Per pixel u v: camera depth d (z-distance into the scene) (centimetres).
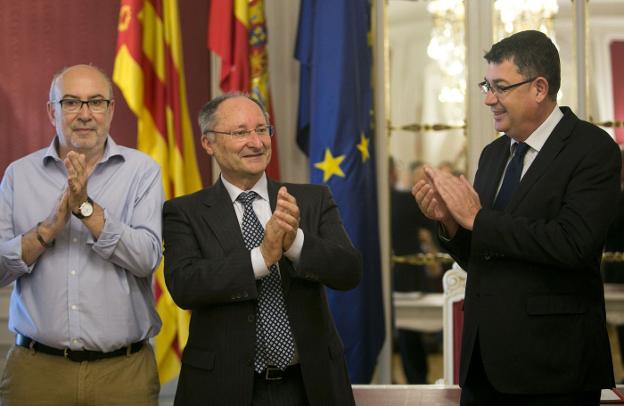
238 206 245
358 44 429
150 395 258
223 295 226
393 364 470
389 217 466
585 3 456
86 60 444
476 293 233
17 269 244
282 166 459
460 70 464
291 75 458
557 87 229
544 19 459
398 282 471
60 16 443
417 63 466
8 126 442
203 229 241
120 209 258
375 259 437
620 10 455
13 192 262
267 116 251
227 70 415
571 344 221
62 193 252
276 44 456
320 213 250
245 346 229
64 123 253
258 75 418
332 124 415
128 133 444
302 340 231
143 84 402
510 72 227
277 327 233
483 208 228
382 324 441
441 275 467
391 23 466
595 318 225
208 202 245
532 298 223
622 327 455
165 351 411
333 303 420
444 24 464
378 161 462
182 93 415
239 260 226
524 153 235
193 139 449
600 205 218
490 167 248
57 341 250
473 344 232
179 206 248
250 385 228
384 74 464
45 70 443
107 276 252
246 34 416
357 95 422
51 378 251
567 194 222
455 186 230
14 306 260
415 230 469
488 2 460
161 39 410
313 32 425
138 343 261
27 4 443
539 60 226
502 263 228
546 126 232
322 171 417
